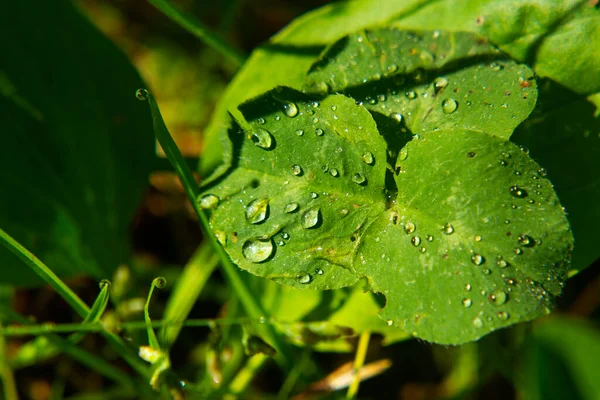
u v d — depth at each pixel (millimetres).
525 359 202
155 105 184
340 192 184
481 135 181
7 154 206
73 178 210
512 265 177
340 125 185
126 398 211
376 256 182
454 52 192
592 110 191
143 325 189
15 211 206
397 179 183
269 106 187
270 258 183
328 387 200
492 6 194
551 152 191
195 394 197
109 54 212
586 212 189
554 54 192
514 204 179
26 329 187
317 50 203
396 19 199
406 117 190
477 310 177
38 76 208
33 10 208
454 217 180
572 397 178
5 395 208
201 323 191
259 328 195
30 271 207
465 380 212
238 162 186
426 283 179
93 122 211
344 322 194
